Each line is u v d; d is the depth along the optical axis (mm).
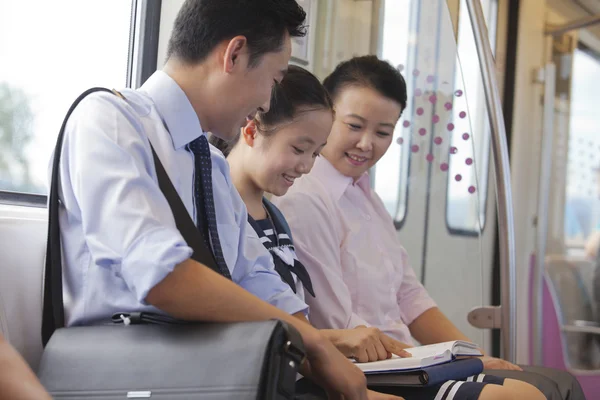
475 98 2760
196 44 1587
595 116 4797
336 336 1648
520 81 4520
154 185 1331
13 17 2250
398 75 2361
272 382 1093
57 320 1385
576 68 4766
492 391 1566
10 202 2154
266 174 1935
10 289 1504
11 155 2240
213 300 1238
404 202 2684
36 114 2303
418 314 2494
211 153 1692
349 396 1299
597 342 4309
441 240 2740
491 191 3330
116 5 2492
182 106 1568
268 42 1594
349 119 2293
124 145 1385
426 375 1496
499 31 4445
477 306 2779
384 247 2402
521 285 4500
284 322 1140
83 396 1178
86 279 1424
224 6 1575
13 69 2252
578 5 4723
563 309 4457
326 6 2609
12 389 766
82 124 1399
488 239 3227
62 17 2365
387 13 2693
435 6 2709
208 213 1572
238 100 1604
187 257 1223
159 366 1156
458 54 2715
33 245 1605
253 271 1731
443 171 2734
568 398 2172
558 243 4617
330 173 2318
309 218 2139
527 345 4438
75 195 1384
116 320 1380
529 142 4602
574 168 4727
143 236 1237
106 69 2484
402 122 2689
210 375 1115
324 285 2098
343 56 2658
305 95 1926
